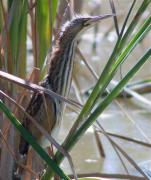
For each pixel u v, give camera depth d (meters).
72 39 6.76
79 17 6.80
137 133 10.47
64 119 10.90
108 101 5.78
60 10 7.48
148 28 5.81
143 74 12.95
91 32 15.04
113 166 9.30
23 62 6.87
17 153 6.86
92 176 7.00
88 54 14.05
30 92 6.94
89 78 12.43
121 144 10.12
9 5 6.52
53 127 6.91
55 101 6.78
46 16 6.80
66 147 5.98
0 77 5.77
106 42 14.58
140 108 11.52
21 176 6.86
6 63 6.60
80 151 9.87
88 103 5.87
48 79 6.78
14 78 5.73
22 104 7.05
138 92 12.01
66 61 6.78
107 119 11.05
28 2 7.04
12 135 6.70
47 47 6.87
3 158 6.76
